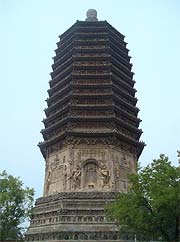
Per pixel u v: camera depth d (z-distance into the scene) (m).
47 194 60.75
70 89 64.75
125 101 65.94
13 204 43.69
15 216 44.03
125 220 36.31
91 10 79.06
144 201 35.03
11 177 45.72
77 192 54.75
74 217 51.59
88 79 65.31
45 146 65.88
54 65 72.31
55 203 54.66
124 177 59.34
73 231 49.47
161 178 34.31
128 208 35.44
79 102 63.38
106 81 65.12
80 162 58.50
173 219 33.62
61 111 63.66
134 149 64.75
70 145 59.59
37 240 52.12
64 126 63.03
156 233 34.66
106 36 70.50
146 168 36.44
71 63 67.94
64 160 60.03
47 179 62.22
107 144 59.97
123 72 70.12
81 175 57.56
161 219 33.78
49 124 68.25
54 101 69.25
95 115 62.16
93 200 53.47
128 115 65.06
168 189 32.72
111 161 58.38
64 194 54.62
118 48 71.56
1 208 43.59
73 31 71.25
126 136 61.94
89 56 66.94
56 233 49.72
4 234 43.44
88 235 49.28
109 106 61.69
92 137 60.38
